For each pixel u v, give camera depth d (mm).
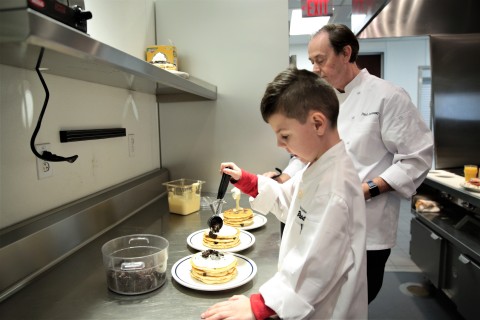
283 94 790
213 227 1250
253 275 958
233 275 955
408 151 1297
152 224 1509
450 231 2076
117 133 1599
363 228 798
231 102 2115
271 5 2039
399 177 1259
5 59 897
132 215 1635
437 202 2520
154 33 2119
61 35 644
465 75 2816
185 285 906
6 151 1005
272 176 1633
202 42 2102
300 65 5895
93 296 897
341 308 765
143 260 925
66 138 1234
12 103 1019
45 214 1147
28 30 573
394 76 5559
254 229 1435
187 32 2105
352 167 850
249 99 2100
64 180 1265
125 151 1745
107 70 1087
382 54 5645
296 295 744
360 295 780
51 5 677
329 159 841
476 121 2875
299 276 751
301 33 4480
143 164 1971
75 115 1318
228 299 870
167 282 974
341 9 4203
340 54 1345
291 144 832
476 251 1773
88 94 1400
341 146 863
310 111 785
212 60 2105
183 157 2197
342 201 773
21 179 1062
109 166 1588
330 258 745
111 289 921
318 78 822
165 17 2109
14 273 927
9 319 797
